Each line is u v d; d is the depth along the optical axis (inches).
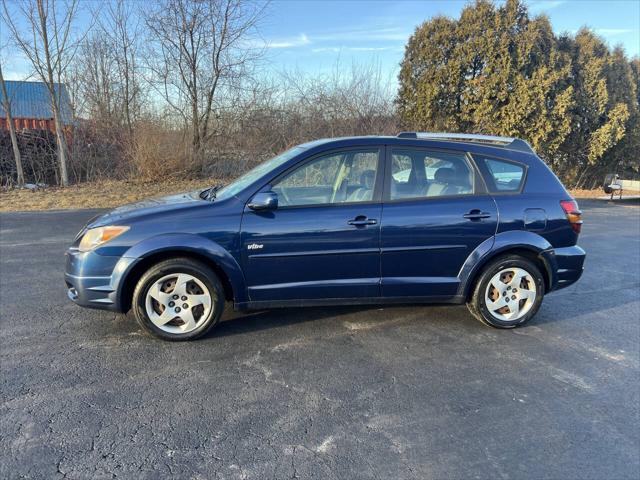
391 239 146.3
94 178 537.3
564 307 182.9
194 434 99.6
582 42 580.7
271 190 144.7
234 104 543.5
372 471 89.4
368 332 154.3
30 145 520.4
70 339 144.2
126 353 135.9
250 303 145.6
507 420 107.0
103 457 91.6
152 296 139.7
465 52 533.6
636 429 104.2
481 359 136.7
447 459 93.3
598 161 644.1
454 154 154.5
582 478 88.5
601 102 578.9
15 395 112.6
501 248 151.8
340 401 113.5
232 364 130.9
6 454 91.6
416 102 573.0
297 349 140.9
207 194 164.1
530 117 539.5
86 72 553.3
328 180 148.7
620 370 131.6
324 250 143.8
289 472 88.7
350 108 543.8
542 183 158.1
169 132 533.3
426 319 166.1
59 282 199.9
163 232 136.7
